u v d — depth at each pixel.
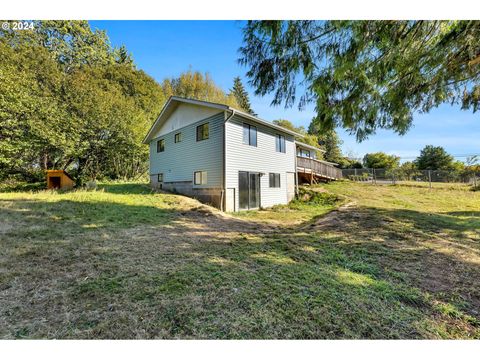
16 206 6.36
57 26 17.98
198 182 10.59
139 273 2.99
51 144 12.63
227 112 9.31
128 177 19.38
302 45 3.09
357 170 22.41
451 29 3.00
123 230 5.13
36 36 16.62
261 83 3.48
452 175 17.41
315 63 3.23
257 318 2.09
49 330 1.90
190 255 3.75
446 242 4.54
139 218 6.32
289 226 6.73
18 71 12.62
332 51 3.11
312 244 4.49
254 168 10.59
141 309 2.19
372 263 3.53
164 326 1.98
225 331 1.94
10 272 2.92
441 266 3.41
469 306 2.38
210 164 9.92
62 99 14.50
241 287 2.66
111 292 2.50
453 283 2.88
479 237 4.87
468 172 16.84
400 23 2.93
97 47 21.09
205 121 10.29
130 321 2.02
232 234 5.30
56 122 13.14
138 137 17.55
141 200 8.88
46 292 2.49
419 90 4.06
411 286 2.79
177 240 4.61
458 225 5.93
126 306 2.24
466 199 11.52
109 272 3.01
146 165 20.39
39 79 13.88
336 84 3.52
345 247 4.29
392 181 18.98
